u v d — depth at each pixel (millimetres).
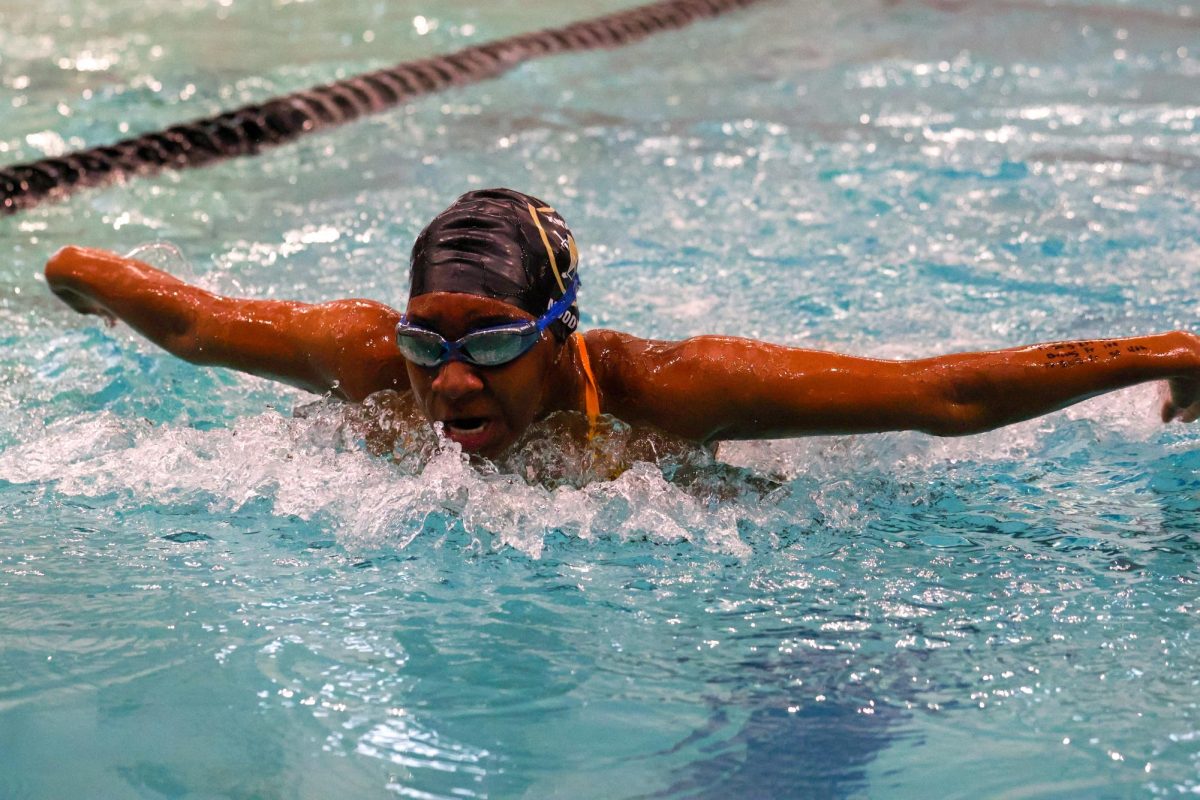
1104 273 4949
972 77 8602
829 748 2139
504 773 2064
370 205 5879
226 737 2152
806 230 5531
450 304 2658
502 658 2420
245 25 9945
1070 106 7789
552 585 2715
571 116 7609
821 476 3240
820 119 7488
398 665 2393
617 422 3006
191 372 3889
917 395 2848
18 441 3439
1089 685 2309
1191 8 11125
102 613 2561
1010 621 2547
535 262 2781
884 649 2453
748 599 2660
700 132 7195
